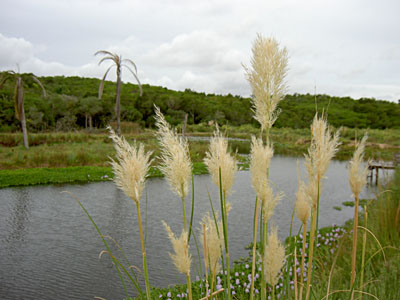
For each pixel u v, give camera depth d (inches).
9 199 569.0
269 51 60.7
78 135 1384.1
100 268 300.5
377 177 674.2
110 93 3673.7
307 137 2229.3
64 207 523.5
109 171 830.5
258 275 204.8
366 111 3978.8
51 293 255.4
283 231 375.2
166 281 263.1
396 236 191.2
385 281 128.4
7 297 250.1
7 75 1083.3
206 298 66.3
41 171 798.5
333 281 140.5
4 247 356.5
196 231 391.2
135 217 470.9
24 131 1088.2
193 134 2311.8
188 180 63.0
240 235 392.2
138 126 2164.1
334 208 550.9
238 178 815.7
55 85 4005.9
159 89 4913.9
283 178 864.3
